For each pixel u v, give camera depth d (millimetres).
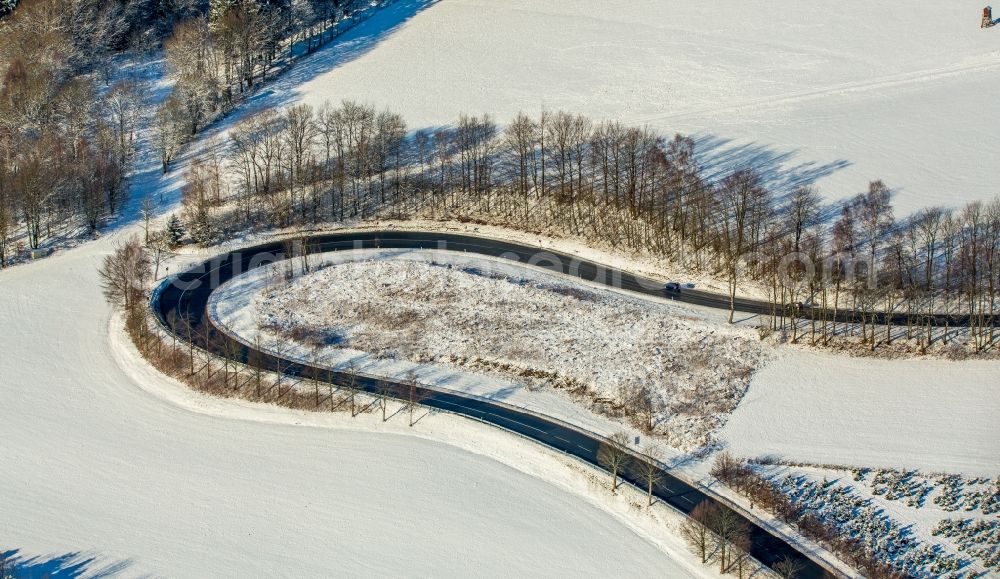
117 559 99312
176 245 161000
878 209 141875
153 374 129875
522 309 135875
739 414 113250
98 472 112250
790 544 94312
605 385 119688
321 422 118688
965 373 116375
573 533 99750
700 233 149000
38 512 106188
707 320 131375
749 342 125938
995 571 88875
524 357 126000
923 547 92500
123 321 142250
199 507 106250
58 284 152125
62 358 134625
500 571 95625
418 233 162750
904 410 111750
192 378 127375
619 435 108875
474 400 119188
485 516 102562
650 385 118812
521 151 168375
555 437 111875
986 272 129125
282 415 120312
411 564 97125
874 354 121500
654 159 158250
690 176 159625
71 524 104312
